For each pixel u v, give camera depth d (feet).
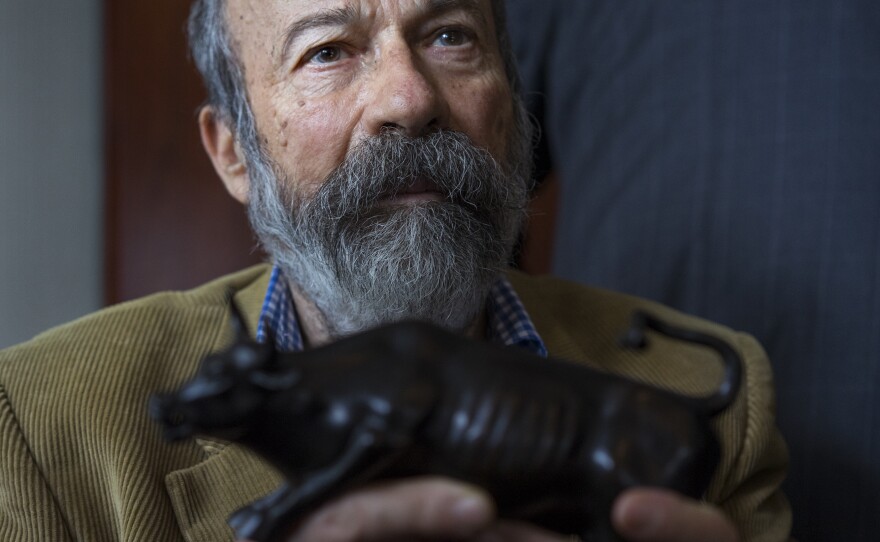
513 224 3.43
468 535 1.70
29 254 7.33
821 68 4.37
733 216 4.53
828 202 4.33
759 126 4.47
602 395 1.78
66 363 3.30
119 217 7.68
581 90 5.06
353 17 3.13
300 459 1.72
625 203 4.86
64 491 3.09
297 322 3.67
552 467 1.71
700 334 2.22
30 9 7.24
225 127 3.88
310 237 3.23
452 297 3.12
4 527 3.08
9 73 7.16
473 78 3.25
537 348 3.54
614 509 1.70
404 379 1.71
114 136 7.64
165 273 7.72
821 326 4.33
